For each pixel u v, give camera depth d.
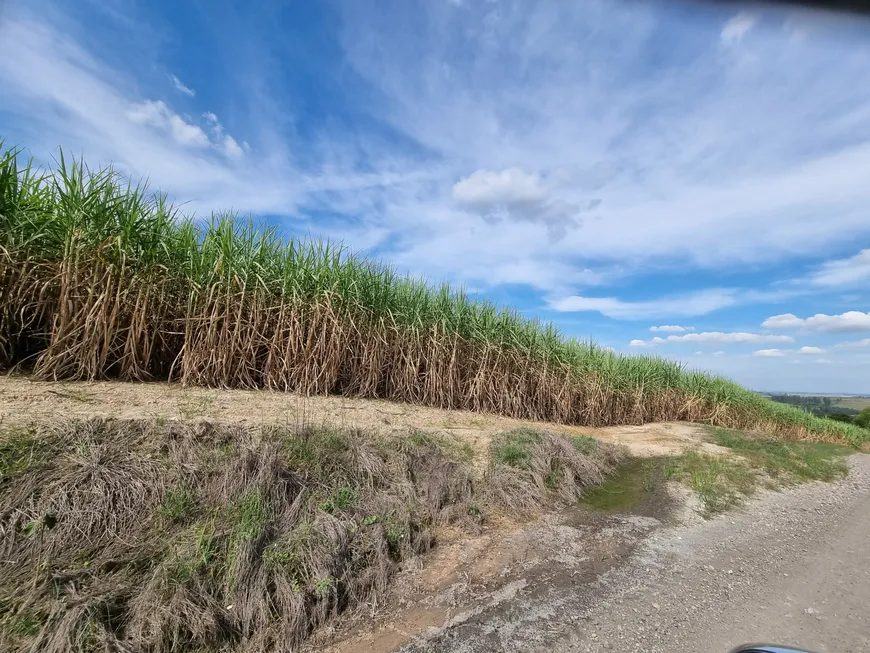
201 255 6.74
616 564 5.00
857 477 12.59
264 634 3.22
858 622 4.11
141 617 2.96
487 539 5.20
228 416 5.32
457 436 7.35
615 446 10.34
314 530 4.04
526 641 3.46
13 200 5.34
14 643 2.61
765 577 5.03
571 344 14.09
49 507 3.39
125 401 5.04
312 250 8.05
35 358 5.75
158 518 3.73
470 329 10.29
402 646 3.34
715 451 11.99
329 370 7.75
